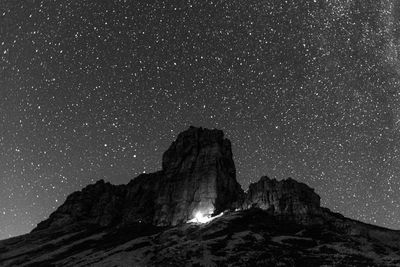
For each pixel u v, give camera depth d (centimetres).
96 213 16362
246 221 12138
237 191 15075
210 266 9162
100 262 10519
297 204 12888
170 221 14050
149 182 17025
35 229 16112
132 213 15188
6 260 12438
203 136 17462
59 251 12575
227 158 16562
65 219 16225
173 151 17575
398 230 12238
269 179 14500
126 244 11975
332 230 11756
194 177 15450
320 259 9400
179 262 9606
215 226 11950
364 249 10194
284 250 10025
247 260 9394
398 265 8831
